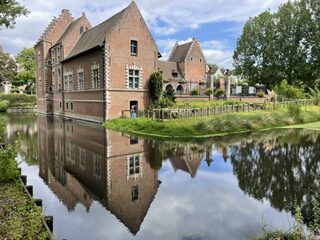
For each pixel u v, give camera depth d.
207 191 9.13
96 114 30.39
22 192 8.03
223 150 15.22
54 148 16.20
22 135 21.19
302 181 9.95
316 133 21.41
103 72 28.22
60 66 40.41
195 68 60.16
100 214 7.48
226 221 7.01
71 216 7.38
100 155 14.23
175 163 12.60
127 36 29.30
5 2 13.62
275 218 7.12
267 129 23.89
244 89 52.78
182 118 22.34
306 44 48.50
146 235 6.36
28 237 5.25
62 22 45.16
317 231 5.55
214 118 21.88
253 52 54.78
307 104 35.09
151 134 20.70
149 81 31.12
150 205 8.03
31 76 78.69
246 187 9.41
